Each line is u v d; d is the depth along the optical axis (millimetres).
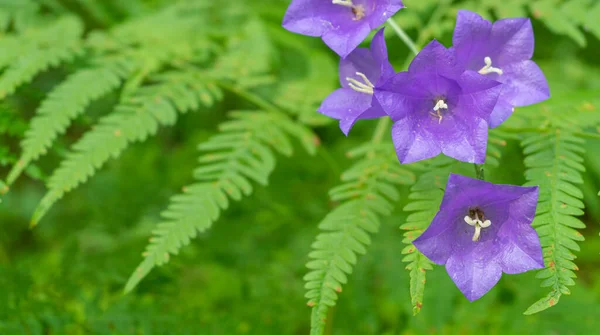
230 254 734
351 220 569
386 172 588
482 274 523
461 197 517
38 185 912
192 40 702
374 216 571
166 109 629
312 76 765
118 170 851
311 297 547
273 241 747
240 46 701
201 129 949
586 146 749
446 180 563
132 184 827
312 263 555
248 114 642
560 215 546
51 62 651
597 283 757
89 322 650
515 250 522
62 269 670
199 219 586
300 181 801
